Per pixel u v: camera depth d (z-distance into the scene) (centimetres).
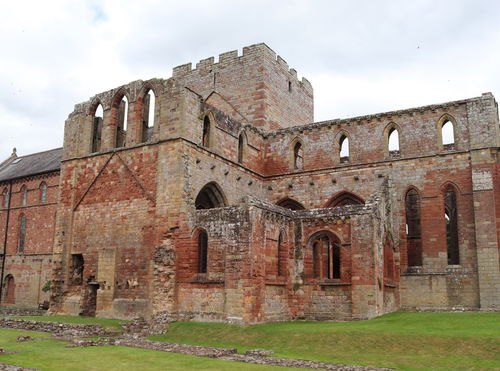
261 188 4059
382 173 3659
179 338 2570
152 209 3161
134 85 3466
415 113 3644
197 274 2923
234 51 4609
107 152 3484
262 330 2469
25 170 5806
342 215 3030
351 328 2378
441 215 3431
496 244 3194
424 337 2089
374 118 3775
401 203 3559
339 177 3816
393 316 2789
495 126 3353
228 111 4506
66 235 3541
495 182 3284
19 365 1670
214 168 3422
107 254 3294
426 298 3347
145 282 3091
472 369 1705
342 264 2998
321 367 1716
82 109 3725
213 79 4684
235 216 2834
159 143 3206
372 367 1709
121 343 2250
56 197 5234
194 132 3247
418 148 3594
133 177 3303
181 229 3017
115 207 3350
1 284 5475
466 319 2497
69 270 3494
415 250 3950
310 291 3058
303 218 3155
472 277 3262
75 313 3375
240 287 2727
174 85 3241
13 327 2867
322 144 3950
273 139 4150
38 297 5084
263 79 4397
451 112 3531
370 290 2861
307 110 5241
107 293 3225
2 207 5741
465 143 3450
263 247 2856
